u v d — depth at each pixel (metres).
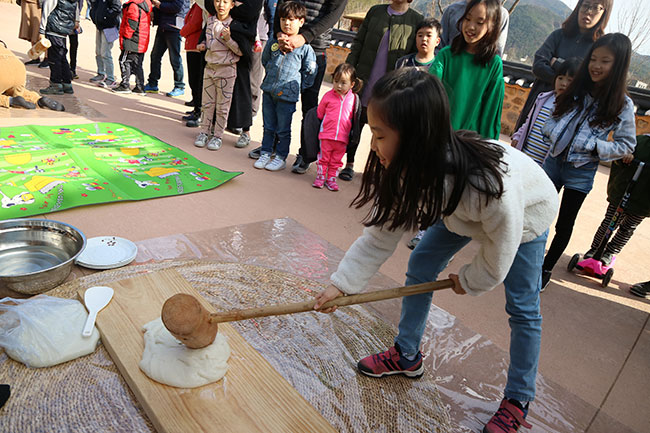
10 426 1.38
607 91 2.47
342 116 3.69
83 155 3.66
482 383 1.92
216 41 4.10
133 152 3.94
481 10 2.48
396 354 1.79
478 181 1.20
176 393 1.48
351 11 17.16
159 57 6.32
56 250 2.22
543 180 1.42
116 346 1.63
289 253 2.69
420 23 3.38
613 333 2.47
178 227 2.82
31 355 1.59
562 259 3.33
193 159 4.00
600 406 1.91
